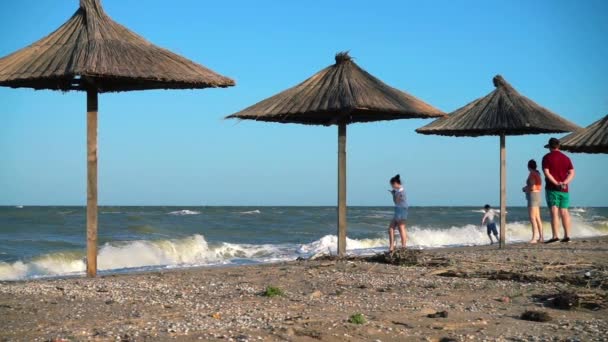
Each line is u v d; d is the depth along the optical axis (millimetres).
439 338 6285
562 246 15320
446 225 41188
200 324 6664
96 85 10500
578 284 9453
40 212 46969
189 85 11133
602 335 6414
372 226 40375
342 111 12289
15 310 7480
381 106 12039
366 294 8703
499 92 15602
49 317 7082
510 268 11047
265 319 6965
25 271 18062
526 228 32875
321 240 26312
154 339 6023
